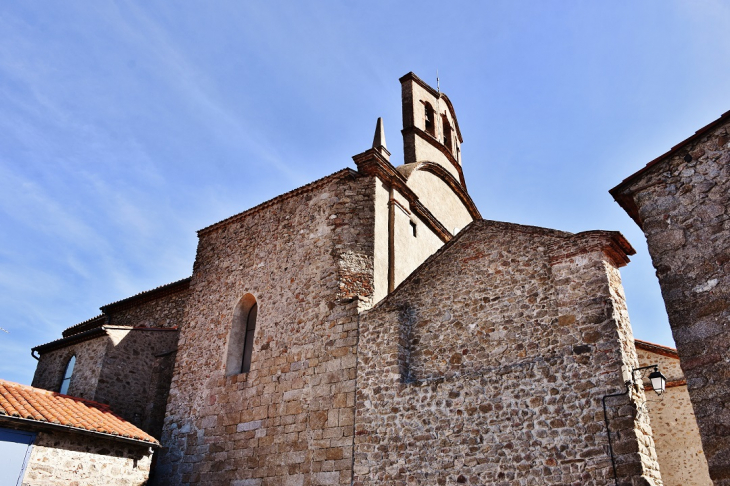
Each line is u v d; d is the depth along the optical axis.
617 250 11.05
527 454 10.12
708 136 8.20
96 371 17.73
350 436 12.54
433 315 12.70
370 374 12.90
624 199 8.90
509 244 12.25
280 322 15.53
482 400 11.02
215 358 16.53
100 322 24.09
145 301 22.83
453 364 11.91
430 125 22.38
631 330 10.79
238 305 17.00
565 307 10.80
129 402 17.98
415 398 11.91
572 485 9.46
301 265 15.93
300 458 13.18
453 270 12.87
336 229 15.72
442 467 10.95
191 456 15.34
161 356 18.88
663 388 9.68
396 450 11.69
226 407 15.39
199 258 19.11
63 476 12.99
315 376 13.93
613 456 9.25
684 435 13.45
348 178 16.45
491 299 11.98
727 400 6.84
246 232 18.17
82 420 13.86
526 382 10.66
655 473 9.36
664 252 8.03
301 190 17.17
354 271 14.81
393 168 16.69
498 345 11.47
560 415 10.05
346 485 12.07
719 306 7.28
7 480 12.09
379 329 13.25
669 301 7.76
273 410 14.32
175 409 16.55
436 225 18.73
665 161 8.52
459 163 23.56
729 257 7.41
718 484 6.62
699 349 7.27
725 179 7.81
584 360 10.18
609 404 9.62
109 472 13.87
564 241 11.39
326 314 14.57
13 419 12.47
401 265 15.96
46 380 19.53
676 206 8.16
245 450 14.31
